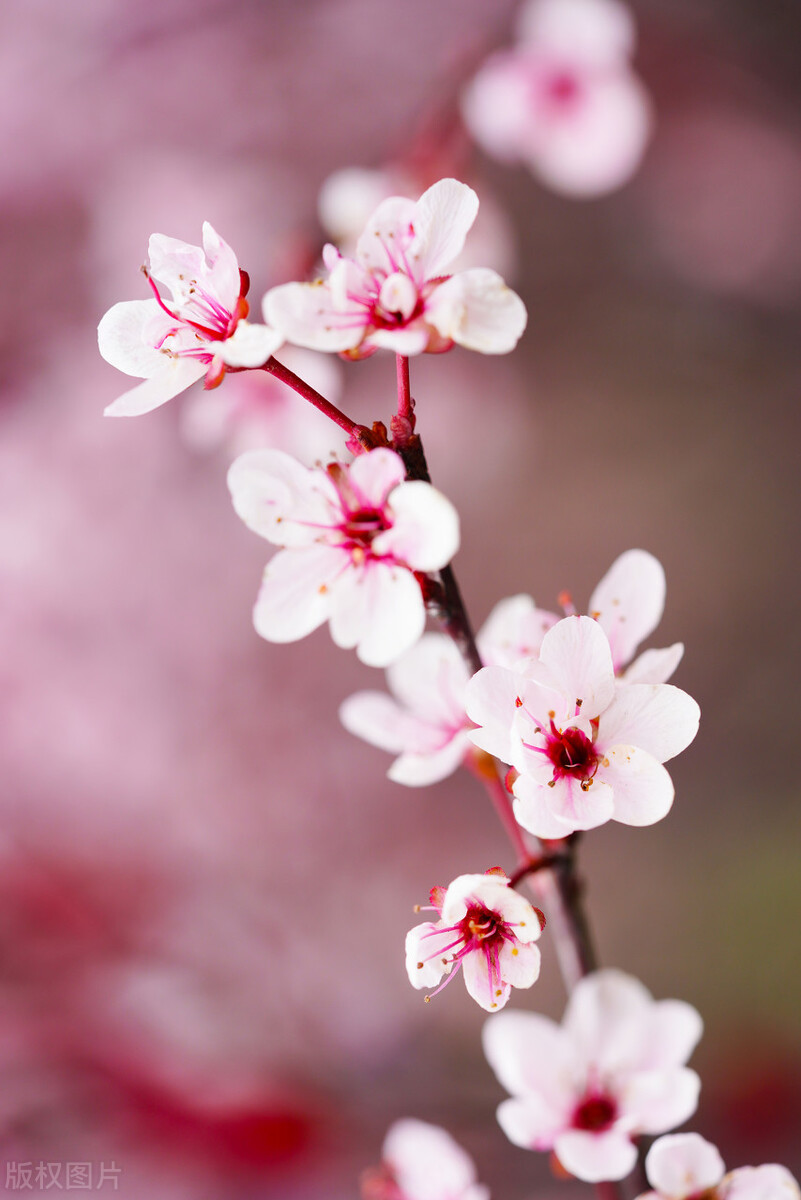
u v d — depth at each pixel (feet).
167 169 2.92
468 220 1.28
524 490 3.73
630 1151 1.31
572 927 1.35
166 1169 2.22
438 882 3.28
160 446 3.03
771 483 3.76
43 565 3.00
